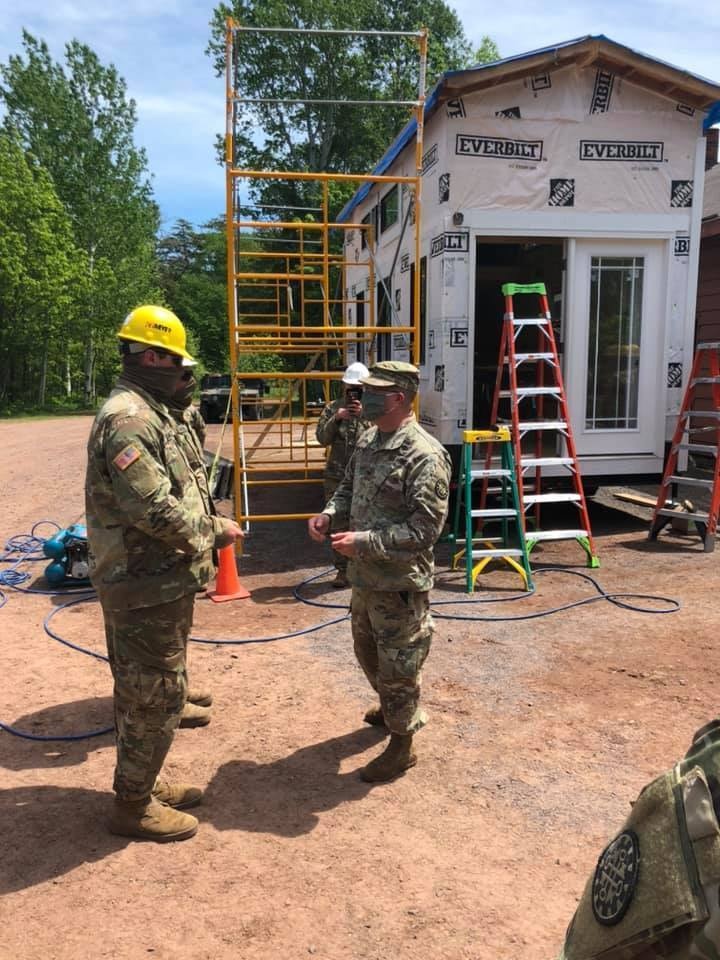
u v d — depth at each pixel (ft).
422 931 8.25
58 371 126.21
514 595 19.99
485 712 13.34
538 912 8.53
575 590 20.33
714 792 2.81
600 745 12.14
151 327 9.45
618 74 24.68
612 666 15.17
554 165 24.98
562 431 22.53
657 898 2.77
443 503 10.64
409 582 10.64
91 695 14.37
